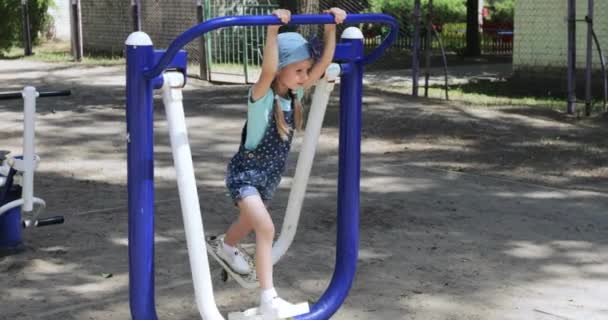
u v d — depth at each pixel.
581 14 15.12
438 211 6.93
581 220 6.71
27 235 6.18
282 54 3.51
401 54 24.27
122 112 12.24
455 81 17.52
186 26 20.14
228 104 12.94
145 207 3.51
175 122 3.48
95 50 23.81
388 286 5.16
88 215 6.76
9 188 5.57
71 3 20.56
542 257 5.77
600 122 11.65
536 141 10.20
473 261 5.66
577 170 8.61
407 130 10.84
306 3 11.99
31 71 18.39
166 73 3.46
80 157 9.13
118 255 5.77
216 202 7.19
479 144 9.98
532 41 16.22
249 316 3.66
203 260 3.53
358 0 23.02
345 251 4.10
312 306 3.97
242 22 3.31
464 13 31.39
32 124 5.30
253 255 4.34
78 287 5.14
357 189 4.08
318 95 3.89
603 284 5.25
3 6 23.09
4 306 4.80
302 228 6.43
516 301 4.93
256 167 3.64
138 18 15.95
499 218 6.74
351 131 4.02
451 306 4.85
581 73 15.28
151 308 3.58
